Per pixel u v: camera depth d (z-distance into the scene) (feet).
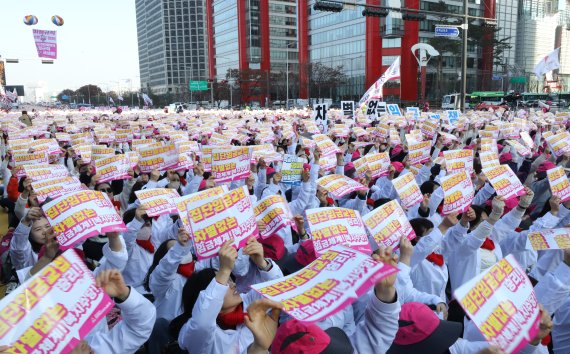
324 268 7.93
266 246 15.40
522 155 35.32
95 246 17.03
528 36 330.54
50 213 11.70
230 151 22.39
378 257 8.82
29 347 6.82
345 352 7.97
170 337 12.14
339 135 48.16
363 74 277.44
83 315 7.39
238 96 330.95
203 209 11.28
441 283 15.24
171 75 522.47
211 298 9.46
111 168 24.04
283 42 380.17
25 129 55.98
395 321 8.63
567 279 11.30
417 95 267.18
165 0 510.58
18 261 15.87
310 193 20.80
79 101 503.61
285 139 47.34
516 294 7.58
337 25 296.10
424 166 29.22
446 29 71.61
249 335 10.69
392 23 253.85
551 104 164.55
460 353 9.31
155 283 13.12
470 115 76.84
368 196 26.63
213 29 419.95
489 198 22.90
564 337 11.87
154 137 54.13
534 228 18.61
